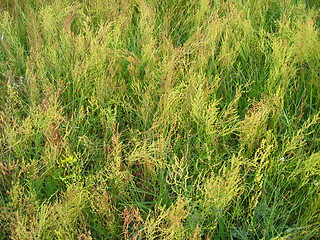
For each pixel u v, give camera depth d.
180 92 2.39
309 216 1.78
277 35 3.05
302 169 1.92
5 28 2.91
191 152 2.24
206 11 3.30
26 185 2.05
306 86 2.61
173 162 2.14
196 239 1.65
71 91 2.69
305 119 2.47
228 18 3.06
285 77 2.41
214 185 1.68
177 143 2.24
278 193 1.97
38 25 3.08
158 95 2.54
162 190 1.96
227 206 1.89
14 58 2.78
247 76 2.82
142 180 2.01
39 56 2.66
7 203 1.95
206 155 2.14
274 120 2.30
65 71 2.74
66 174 2.08
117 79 2.78
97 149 2.21
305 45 2.57
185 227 1.76
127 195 1.95
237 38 2.93
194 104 2.12
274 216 1.87
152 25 3.05
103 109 2.36
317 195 1.88
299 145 2.08
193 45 2.78
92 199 1.83
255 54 2.94
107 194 1.87
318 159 1.84
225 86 2.58
